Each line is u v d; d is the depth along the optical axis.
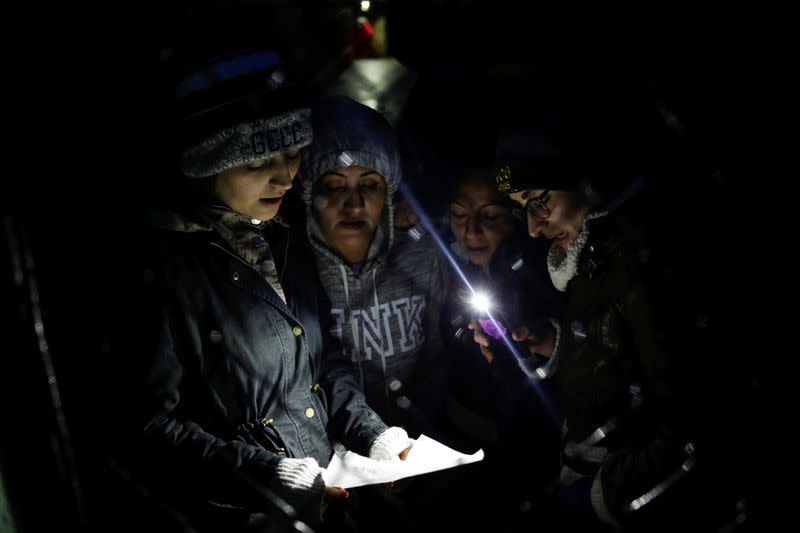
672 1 2.40
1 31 1.72
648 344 1.73
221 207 1.92
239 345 1.92
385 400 2.40
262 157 1.84
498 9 2.68
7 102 1.65
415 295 2.40
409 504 2.54
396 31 2.96
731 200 2.25
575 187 1.83
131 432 1.91
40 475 1.47
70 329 2.16
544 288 2.35
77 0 2.07
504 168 1.92
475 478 2.57
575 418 1.99
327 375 2.25
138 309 1.85
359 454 2.10
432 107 2.71
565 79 1.92
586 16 2.53
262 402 1.97
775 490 1.95
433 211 2.62
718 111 2.39
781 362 2.05
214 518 2.00
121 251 1.90
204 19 2.32
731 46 2.38
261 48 1.92
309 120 1.96
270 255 2.02
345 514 2.20
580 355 1.93
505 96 2.62
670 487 1.84
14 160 1.53
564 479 2.14
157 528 2.05
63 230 2.18
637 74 2.45
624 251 1.80
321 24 2.87
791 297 2.14
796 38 2.29
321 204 2.19
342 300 2.31
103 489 2.07
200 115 1.83
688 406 1.70
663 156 2.28
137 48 2.24
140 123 2.25
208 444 1.87
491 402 2.53
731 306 1.98
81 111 2.17
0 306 1.40
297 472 1.84
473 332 2.46
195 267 1.89
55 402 1.47
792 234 2.23
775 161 2.32
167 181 2.11
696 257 1.98
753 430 1.95
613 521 1.87
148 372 1.86
